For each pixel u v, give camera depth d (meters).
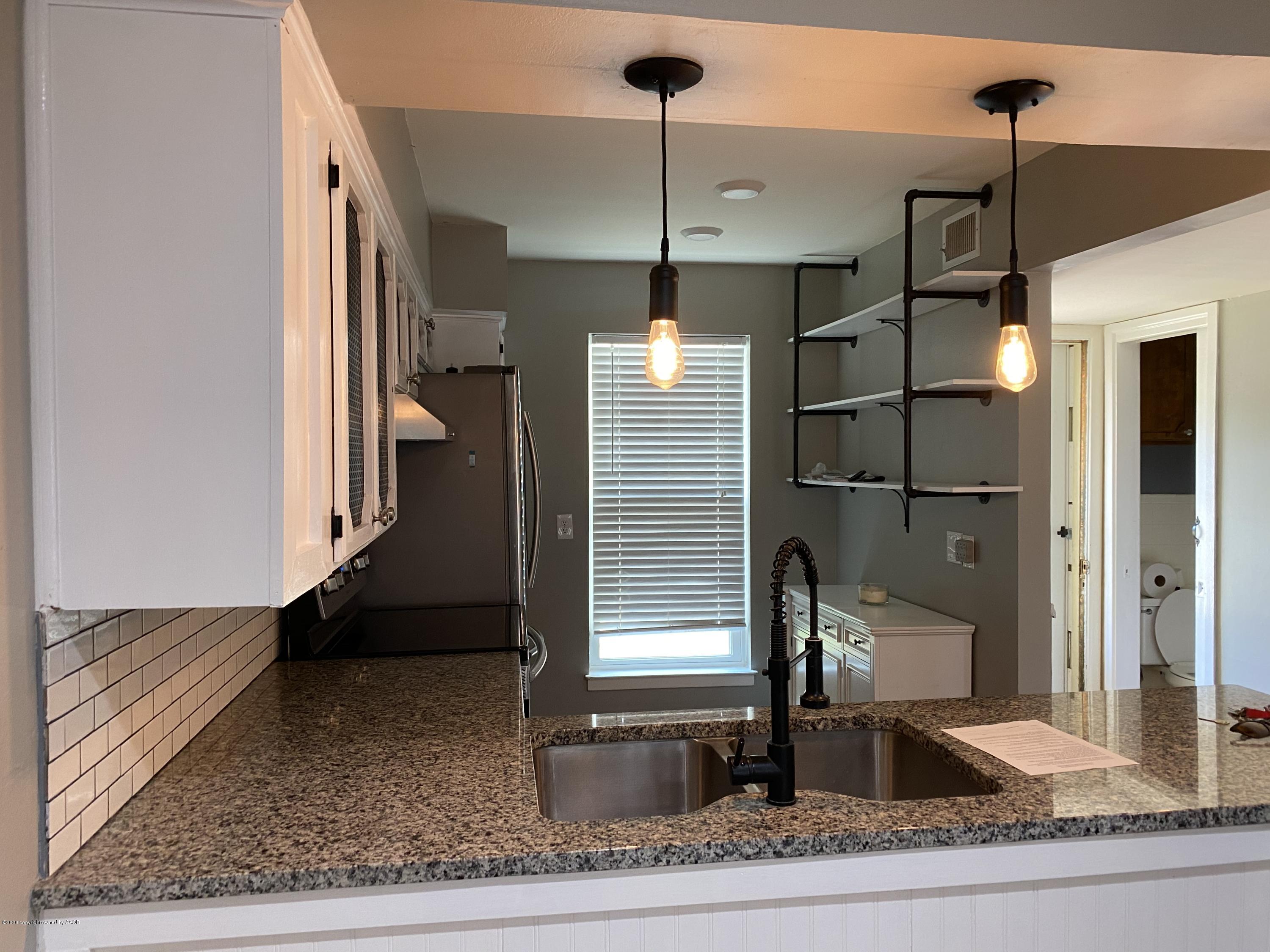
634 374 4.64
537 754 1.77
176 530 1.07
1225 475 4.24
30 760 1.05
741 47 1.36
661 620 4.66
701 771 1.82
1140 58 1.41
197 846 1.19
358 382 1.57
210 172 1.07
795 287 4.50
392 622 2.74
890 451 4.12
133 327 1.07
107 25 1.06
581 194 3.38
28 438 1.05
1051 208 2.89
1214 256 3.33
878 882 1.29
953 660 3.35
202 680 1.73
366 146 1.58
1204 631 4.35
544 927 1.22
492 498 2.94
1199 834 1.39
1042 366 3.10
